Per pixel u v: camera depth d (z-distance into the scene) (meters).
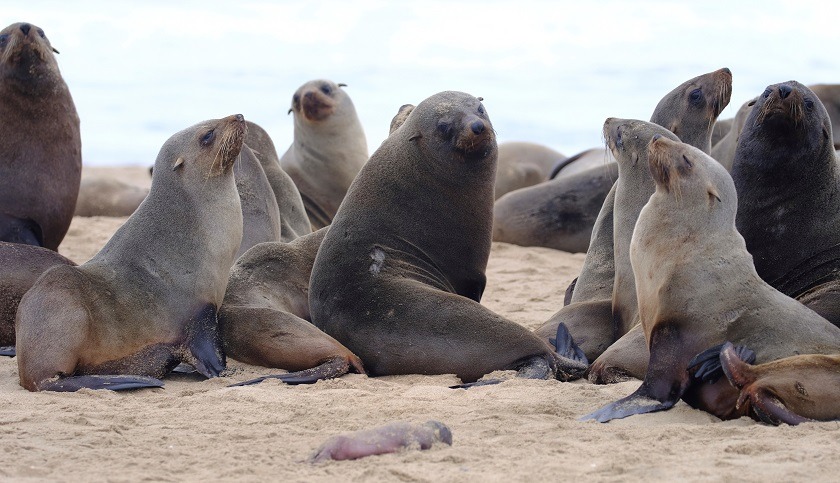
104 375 14.12
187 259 15.19
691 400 11.80
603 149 32.59
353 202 16.52
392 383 14.13
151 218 15.38
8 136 20.28
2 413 11.93
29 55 20.02
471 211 16.48
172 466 9.66
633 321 15.05
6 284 16.64
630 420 11.44
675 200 12.55
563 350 14.90
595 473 9.19
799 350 11.61
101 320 14.30
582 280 17.19
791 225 15.01
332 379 14.29
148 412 12.09
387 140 17.11
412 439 10.02
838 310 13.65
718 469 9.19
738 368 10.98
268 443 10.50
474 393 13.02
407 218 16.25
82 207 33.72
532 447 10.10
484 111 16.84
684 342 11.95
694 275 12.16
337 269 15.81
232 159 15.59
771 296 12.05
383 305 15.13
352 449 9.80
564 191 27.53
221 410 12.17
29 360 13.70
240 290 16.59
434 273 16.14
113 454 10.09
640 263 12.83
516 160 35.00
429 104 16.72
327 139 28.84
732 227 12.43
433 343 14.67
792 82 14.95
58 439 10.65
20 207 20.30
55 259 17.12
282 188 22.61
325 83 29.08
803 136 14.73
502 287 22.64
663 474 9.09
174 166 15.48
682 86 18.89
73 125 21.06
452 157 16.25
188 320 15.01
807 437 10.16
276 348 14.98
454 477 9.03
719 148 25.09
